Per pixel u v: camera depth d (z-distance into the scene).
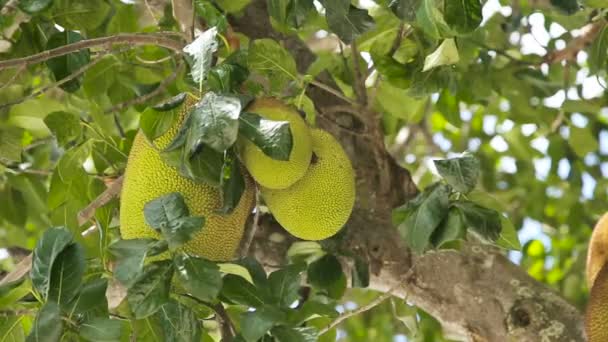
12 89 4.38
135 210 3.33
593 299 3.71
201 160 3.21
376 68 4.00
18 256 4.30
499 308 3.95
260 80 3.69
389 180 4.06
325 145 3.45
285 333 3.28
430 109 6.17
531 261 6.37
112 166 3.97
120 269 3.20
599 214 6.10
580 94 5.05
